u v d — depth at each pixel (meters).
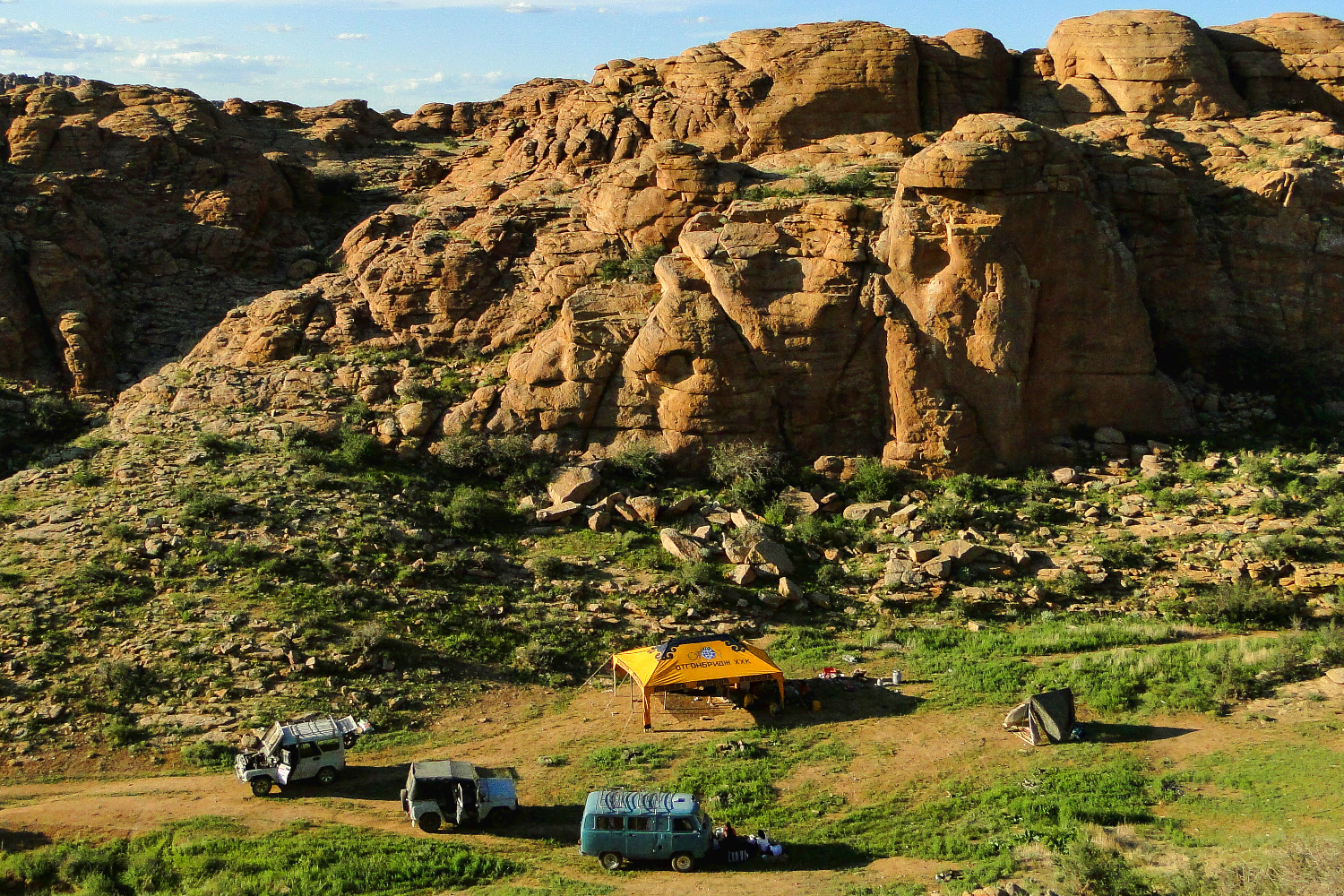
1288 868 18.86
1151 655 31.03
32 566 32.44
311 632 30.59
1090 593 35.75
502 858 22.22
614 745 27.47
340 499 37.53
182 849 22.05
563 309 43.38
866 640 33.38
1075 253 42.78
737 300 41.78
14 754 25.77
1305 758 24.72
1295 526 37.75
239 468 38.69
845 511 39.97
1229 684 28.81
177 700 27.91
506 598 34.12
